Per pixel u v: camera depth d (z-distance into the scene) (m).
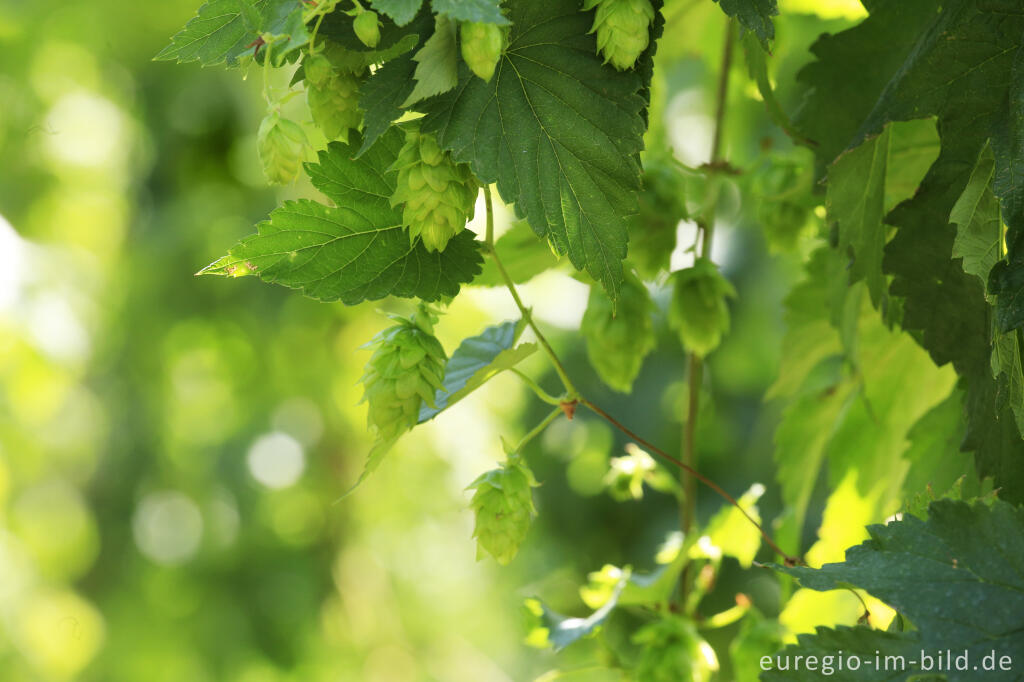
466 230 1.19
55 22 3.24
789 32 1.74
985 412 1.19
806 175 1.36
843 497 1.41
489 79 1.14
